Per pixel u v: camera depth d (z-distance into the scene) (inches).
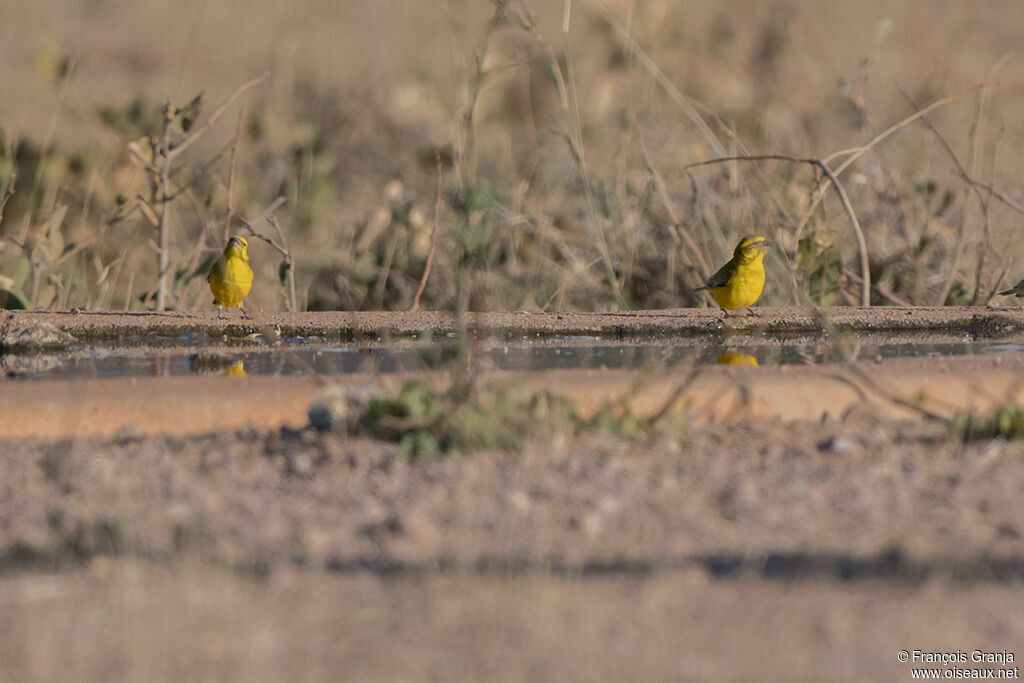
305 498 419.2
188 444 489.1
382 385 530.0
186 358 669.9
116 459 462.9
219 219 1008.9
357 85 1487.5
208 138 1391.5
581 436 491.2
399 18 1791.3
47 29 1771.7
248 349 700.7
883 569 350.0
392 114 1353.3
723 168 968.9
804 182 1047.0
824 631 308.2
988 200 908.6
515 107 1269.7
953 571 346.9
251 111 1322.6
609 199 999.6
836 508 406.0
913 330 778.2
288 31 1738.4
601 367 623.2
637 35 1267.2
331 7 1867.6
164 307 873.5
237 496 421.7
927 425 519.5
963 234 904.9
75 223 991.0
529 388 519.8
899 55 1683.1
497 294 888.3
